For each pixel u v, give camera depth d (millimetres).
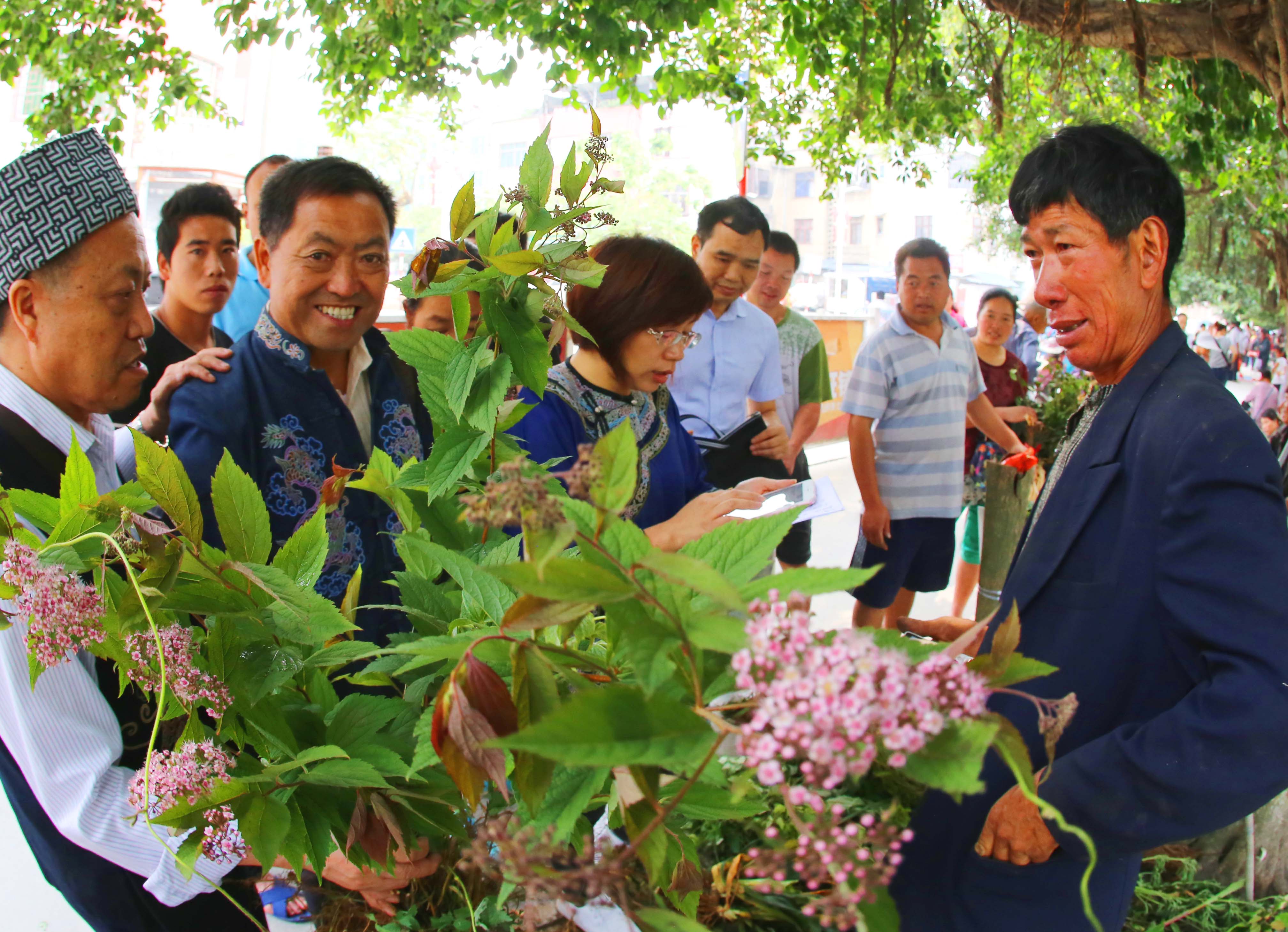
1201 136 4504
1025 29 4891
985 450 4785
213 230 2908
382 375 1858
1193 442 1135
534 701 695
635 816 684
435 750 712
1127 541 1202
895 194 30953
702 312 1899
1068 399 4828
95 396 1256
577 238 955
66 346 1211
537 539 567
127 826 1071
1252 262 14883
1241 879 2111
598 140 949
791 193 32312
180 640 870
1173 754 1049
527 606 616
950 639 1436
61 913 2488
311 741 975
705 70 5383
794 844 661
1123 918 1271
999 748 575
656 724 548
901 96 4871
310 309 1673
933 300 3639
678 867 857
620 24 3939
